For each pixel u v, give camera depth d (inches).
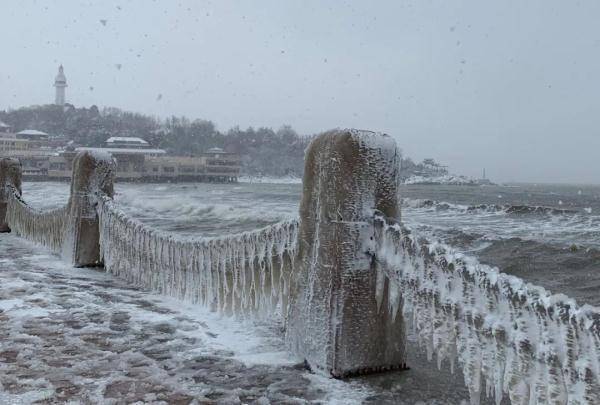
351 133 177.0
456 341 137.9
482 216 1534.2
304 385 165.0
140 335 215.3
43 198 2086.6
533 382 115.3
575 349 105.3
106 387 159.0
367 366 176.1
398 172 186.7
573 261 624.1
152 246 304.7
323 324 175.9
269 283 216.2
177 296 280.5
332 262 175.5
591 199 3174.2
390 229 167.6
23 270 358.3
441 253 145.3
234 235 236.8
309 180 188.2
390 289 177.0
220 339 212.4
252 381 167.6
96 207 382.3
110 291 298.0
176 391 157.4
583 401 102.6
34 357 184.4
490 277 129.1
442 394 160.9
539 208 1668.3
